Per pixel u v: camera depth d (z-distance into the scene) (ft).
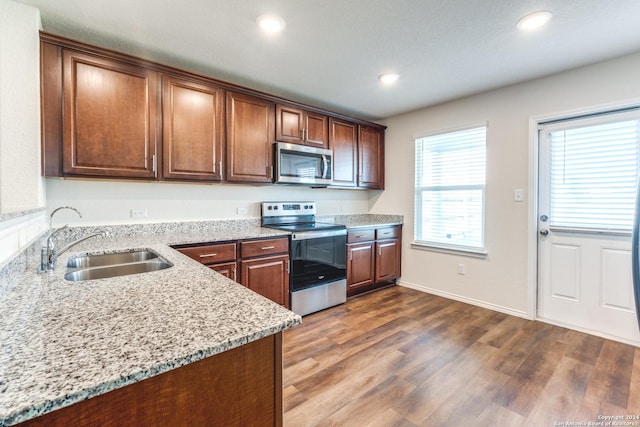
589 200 8.36
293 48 7.22
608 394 5.70
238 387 2.49
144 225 8.44
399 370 6.54
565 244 8.81
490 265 10.22
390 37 6.72
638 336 7.66
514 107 9.53
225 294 3.39
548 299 9.12
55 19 6.08
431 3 5.55
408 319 9.33
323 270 10.20
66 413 1.79
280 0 5.46
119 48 7.22
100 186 7.84
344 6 5.62
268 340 2.64
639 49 7.24
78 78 6.47
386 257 12.45
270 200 11.15
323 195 12.84
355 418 5.13
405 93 10.27
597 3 5.52
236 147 8.89
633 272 2.29
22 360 1.97
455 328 8.66
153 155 7.43
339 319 9.36
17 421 1.53
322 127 11.08
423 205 12.32
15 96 5.74
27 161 5.83
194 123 8.08
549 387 5.94
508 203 9.73
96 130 6.70
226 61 7.90
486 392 5.80
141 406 2.05
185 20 6.07
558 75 8.64
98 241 7.22
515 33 6.55
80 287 3.62
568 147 8.68
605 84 7.88
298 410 5.31
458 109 10.96
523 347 7.55
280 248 9.13
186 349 2.16
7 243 3.60
